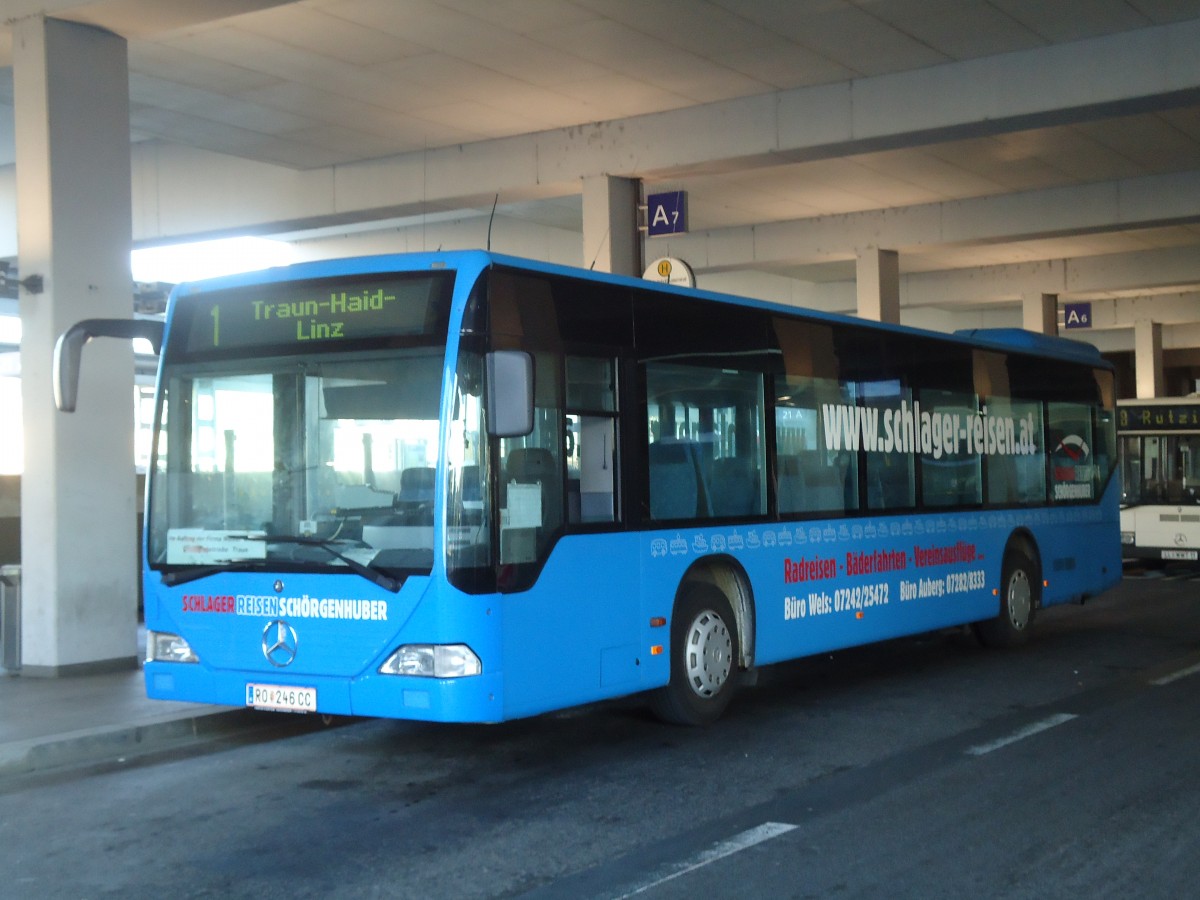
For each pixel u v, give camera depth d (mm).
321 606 7551
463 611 7254
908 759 8367
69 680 11047
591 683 8133
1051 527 14391
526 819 6973
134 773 8227
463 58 15875
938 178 23141
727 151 17906
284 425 7820
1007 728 9375
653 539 8742
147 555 8164
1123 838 6469
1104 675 11859
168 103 17672
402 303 7598
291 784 7871
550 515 7883
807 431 10562
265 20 14438
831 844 6410
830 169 22281
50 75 11445
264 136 19438
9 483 18766
